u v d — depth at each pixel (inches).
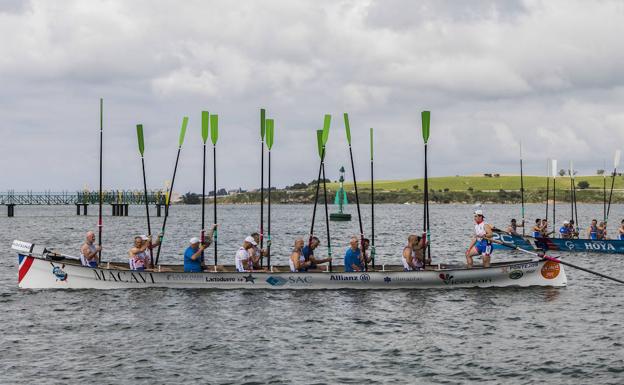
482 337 874.8
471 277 1169.4
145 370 738.8
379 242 2529.5
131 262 1182.3
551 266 1192.2
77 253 2111.2
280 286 1154.7
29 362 765.9
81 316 989.8
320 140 1258.0
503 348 822.5
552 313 1005.8
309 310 1025.5
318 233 3198.8
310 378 714.8
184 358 784.9
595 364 754.2
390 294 1134.4
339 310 1025.5
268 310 1024.9
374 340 861.8
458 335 885.2
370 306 1050.7
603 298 1120.2
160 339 866.8
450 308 1037.2
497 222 4534.9
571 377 713.6
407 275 1153.4
